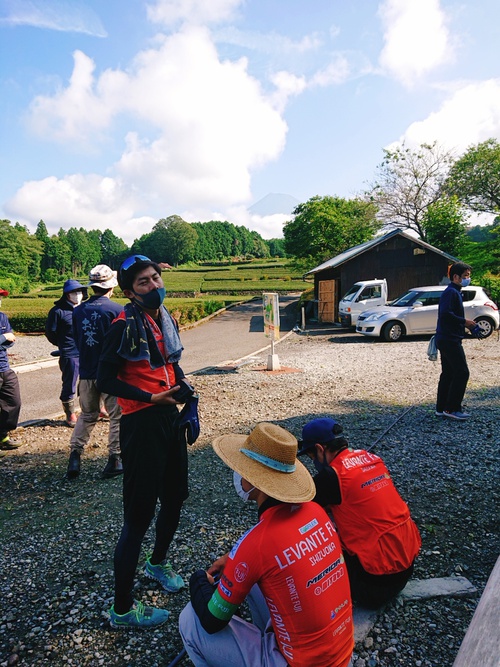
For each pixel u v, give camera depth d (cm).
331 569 181
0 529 370
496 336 1514
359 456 273
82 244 16275
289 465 190
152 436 245
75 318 452
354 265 2283
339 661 177
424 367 1038
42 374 1102
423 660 235
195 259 17125
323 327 2173
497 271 2898
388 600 270
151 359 249
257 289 6562
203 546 338
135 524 250
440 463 488
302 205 3934
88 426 470
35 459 523
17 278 8806
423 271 2289
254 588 217
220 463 500
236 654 188
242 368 1080
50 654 241
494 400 740
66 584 297
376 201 3438
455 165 3359
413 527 272
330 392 820
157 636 254
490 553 329
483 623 158
